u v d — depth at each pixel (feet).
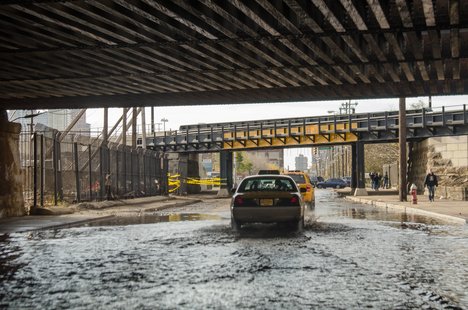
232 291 24.75
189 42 42.06
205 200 155.74
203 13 35.27
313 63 48.21
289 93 62.34
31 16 36.04
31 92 61.00
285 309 21.42
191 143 201.98
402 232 51.57
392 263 32.68
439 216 74.13
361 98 63.52
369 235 48.52
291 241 43.75
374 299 23.15
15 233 52.75
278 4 34.83
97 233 52.31
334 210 92.07
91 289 25.45
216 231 53.01
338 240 44.47
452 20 36.88
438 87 59.57
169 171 210.38
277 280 27.27
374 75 53.31
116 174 116.57
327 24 39.68
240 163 542.16
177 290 25.03
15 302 22.99
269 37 40.83
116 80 54.49
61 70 50.62
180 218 73.92
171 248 39.96
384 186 271.28
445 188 142.20
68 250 39.42
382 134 167.84
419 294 24.17
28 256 36.47
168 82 56.13
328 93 62.80
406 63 48.34
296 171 90.68
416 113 158.30
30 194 107.65
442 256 35.63
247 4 33.47
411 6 38.06
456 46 42.55
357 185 172.24
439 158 167.84
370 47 43.52
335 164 465.88
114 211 90.79
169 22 37.96
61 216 75.56
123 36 40.57
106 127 151.53
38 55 44.52
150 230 54.95
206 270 30.25
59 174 96.99
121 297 23.70
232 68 51.16
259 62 48.57
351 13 35.35
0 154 70.85
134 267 31.55
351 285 26.07
